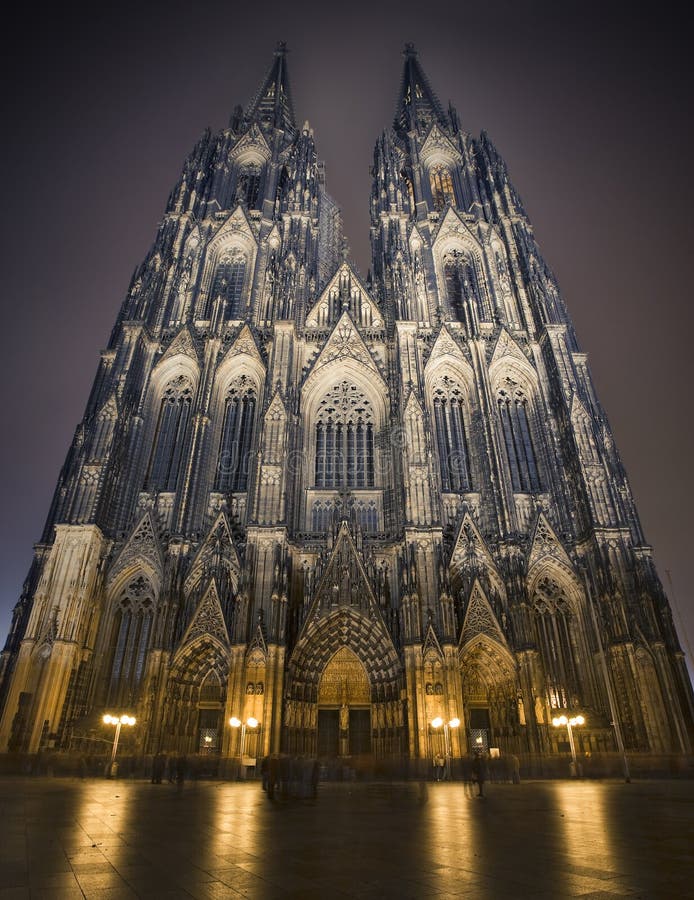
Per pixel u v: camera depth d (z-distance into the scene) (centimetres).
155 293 7262
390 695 4869
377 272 8275
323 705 5050
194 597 5262
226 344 6956
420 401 5975
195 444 6056
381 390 6612
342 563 5328
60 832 1483
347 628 5169
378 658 5062
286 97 11325
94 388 6419
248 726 4397
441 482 6097
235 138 9956
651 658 4734
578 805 2222
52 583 5028
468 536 5528
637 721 4559
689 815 1858
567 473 5981
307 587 5334
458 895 876
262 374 6725
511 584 5153
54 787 3102
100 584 5269
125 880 976
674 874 1009
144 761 4331
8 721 4478
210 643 5003
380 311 7494
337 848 1291
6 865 1085
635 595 5041
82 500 5444
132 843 1334
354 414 6594
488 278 7638
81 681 4844
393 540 5606
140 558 5484
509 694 4850
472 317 7056
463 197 8806
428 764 4262
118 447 5881
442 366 6844
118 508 5744
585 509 5556
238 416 6550
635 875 1002
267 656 4666
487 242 7975
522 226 8075
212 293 7719
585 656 5125
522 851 1246
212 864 1116
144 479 6100
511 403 6638
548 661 5125
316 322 7388
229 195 9062
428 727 4409
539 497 5962
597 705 4916
